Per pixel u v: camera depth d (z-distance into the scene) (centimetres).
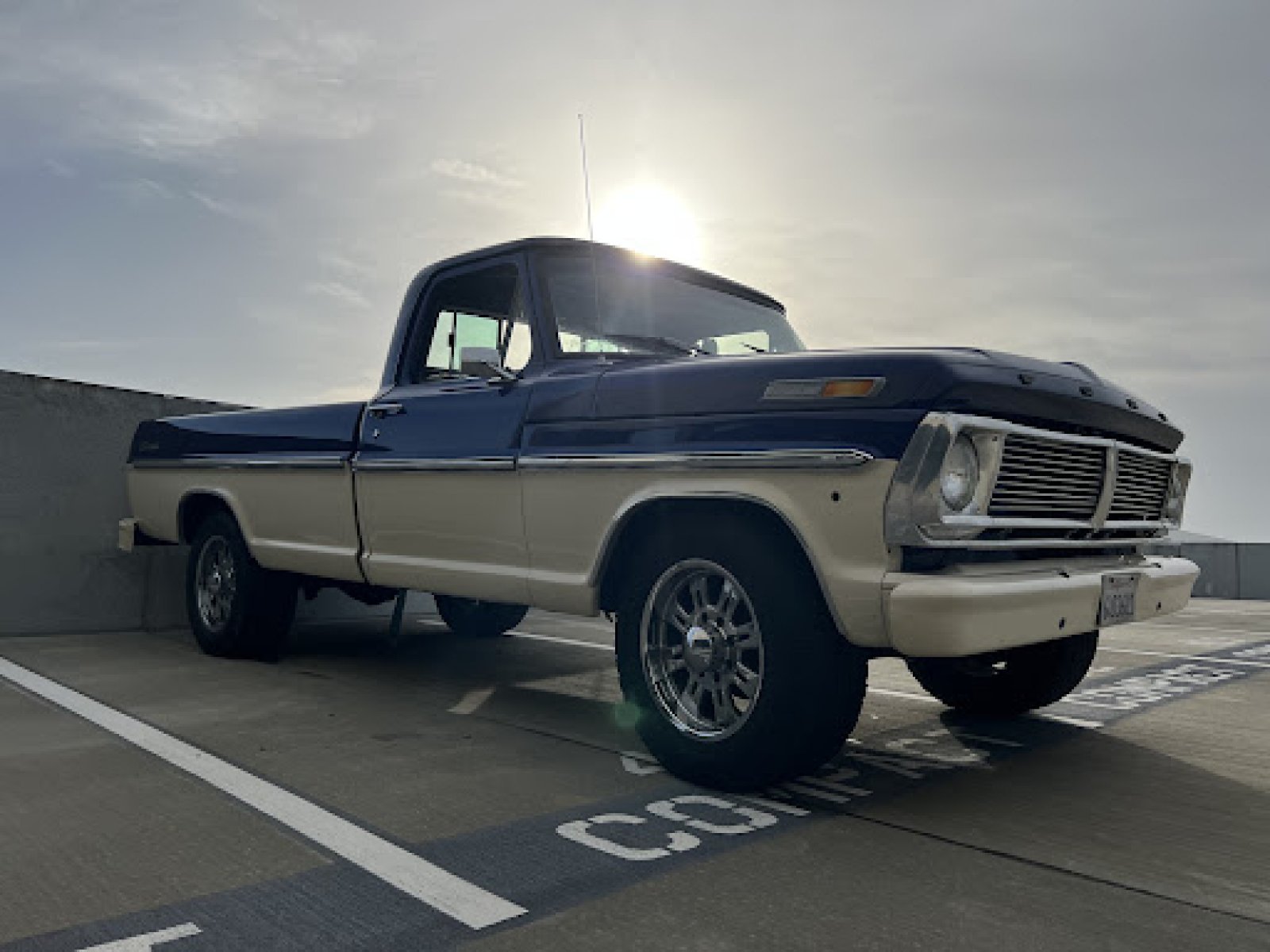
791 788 288
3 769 295
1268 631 768
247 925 187
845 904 201
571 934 185
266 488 469
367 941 181
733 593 284
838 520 256
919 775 307
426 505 383
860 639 255
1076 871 223
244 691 424
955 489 253
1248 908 203
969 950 181
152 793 272
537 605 340
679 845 235
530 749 329
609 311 376
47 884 207
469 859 223
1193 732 373
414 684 453
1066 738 362
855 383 259
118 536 617
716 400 286
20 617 580
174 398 657
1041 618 266
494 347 383
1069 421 281
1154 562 337
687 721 294
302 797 269
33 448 590
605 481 311
